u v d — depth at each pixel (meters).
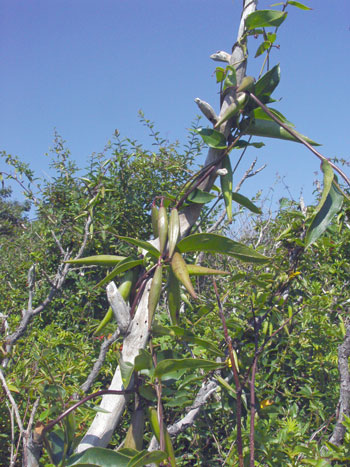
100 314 4.54
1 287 4.43
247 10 1.41
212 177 1.37
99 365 1.79
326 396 2.46
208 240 1.17
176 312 1.23
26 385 2.13
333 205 1.11
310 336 2.61
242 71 1.38
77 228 4.02
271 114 1.27
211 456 2.46
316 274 2.98
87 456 1.13
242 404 2.17
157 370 1.18
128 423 2.56
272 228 3.51
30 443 1.15
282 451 1.78
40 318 4.12
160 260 1.22
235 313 2.64
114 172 4.84
